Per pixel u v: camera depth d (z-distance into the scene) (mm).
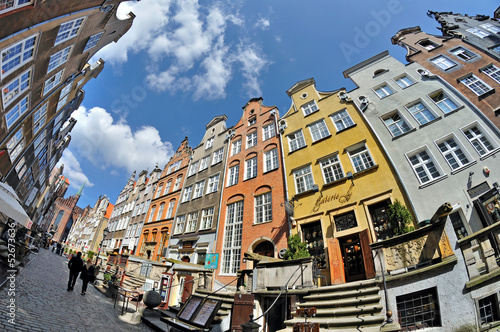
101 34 15914
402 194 9977
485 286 4996
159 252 22500
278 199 14508
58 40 11516
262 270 9227
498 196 7543
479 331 4738
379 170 11055
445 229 5984
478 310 4902
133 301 11352
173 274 12016
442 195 9117
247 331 5453
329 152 13555
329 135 14125
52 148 27891
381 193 10453
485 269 5363
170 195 26359
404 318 5863
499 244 5484
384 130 12055
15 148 15594
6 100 10484
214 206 18875
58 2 9414
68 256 37594
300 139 15836
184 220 21641
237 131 22078
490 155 8781
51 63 12664
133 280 14898
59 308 6906
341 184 11992
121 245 30844
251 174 17812
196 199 21656
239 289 9484
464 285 5258
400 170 10508
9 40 8266
